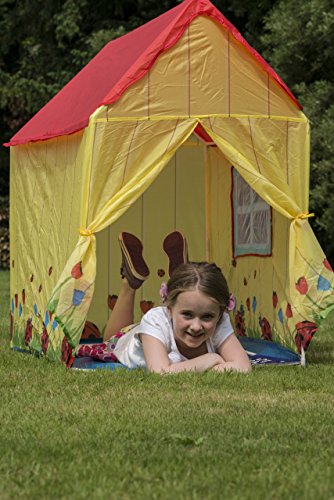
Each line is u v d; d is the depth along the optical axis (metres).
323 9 19.47
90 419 6.26
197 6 8.83
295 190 9.05
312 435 5.84
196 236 11.53
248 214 10.41
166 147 8.70
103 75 9.41
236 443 5.61
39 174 9.82
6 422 6.23
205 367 8.08
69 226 8.76
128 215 11.42
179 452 5.40
